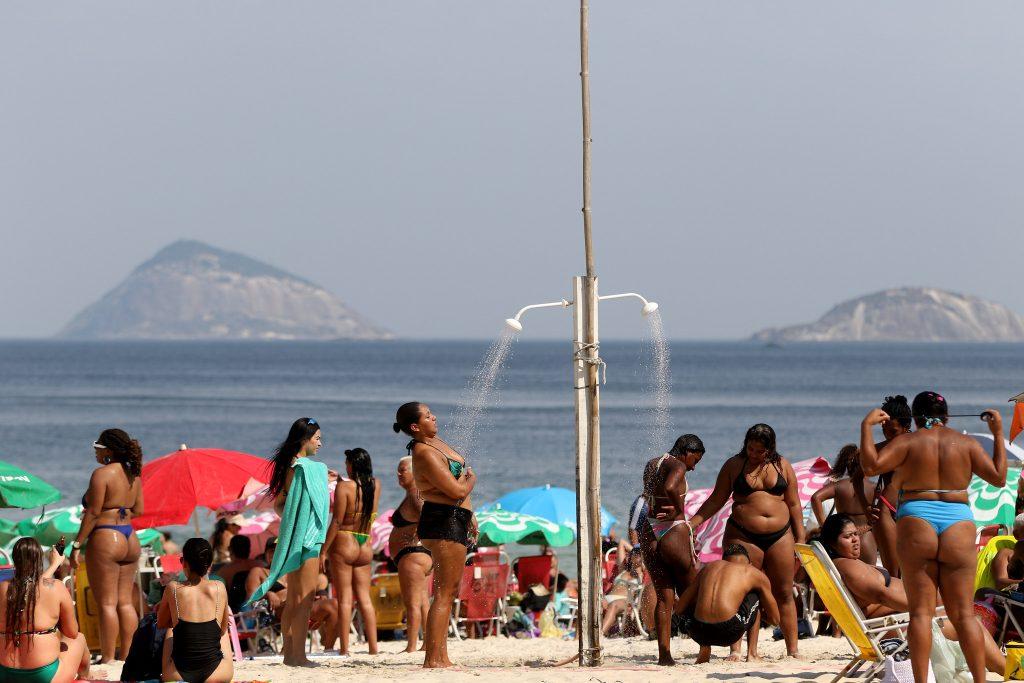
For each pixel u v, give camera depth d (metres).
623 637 41.28
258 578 40.12
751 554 31.91
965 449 23.75
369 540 35.91
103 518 32.47
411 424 30.41
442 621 30.59
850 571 30.75
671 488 31.67
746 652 33.28
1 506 39.47
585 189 30.62
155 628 28.31
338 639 39.66
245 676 29.50
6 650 25.55
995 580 30.08
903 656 26.98
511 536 50.03
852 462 35.34
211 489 44.03
